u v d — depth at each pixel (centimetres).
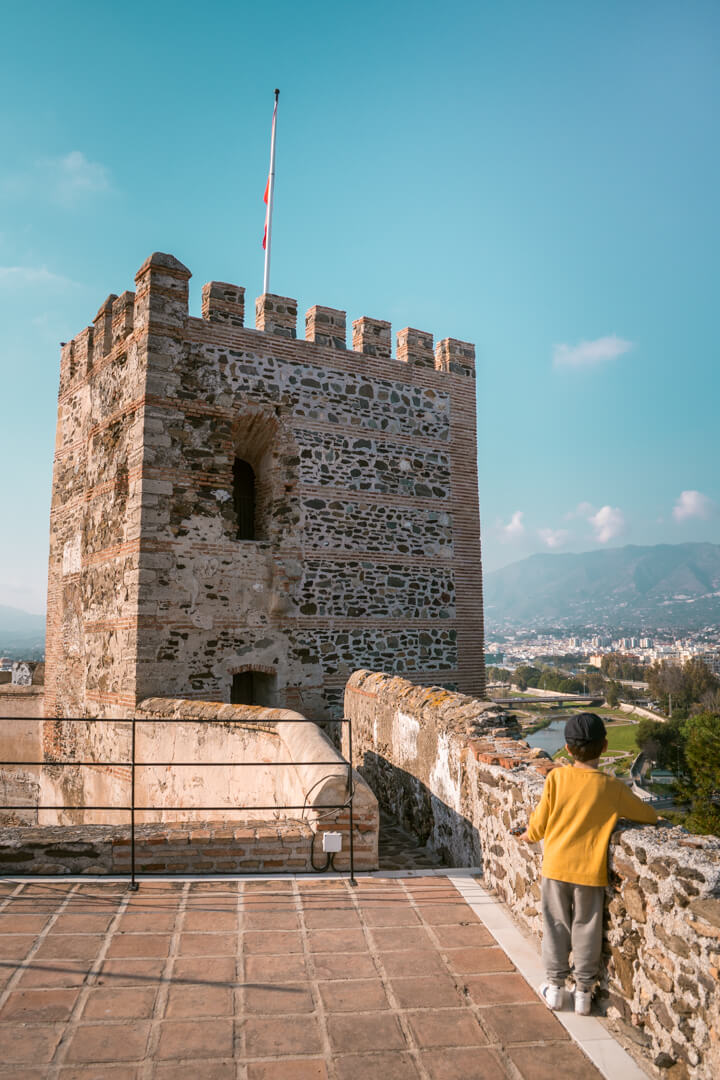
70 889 525
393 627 1497
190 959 420
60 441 1655
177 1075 315
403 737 886
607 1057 336
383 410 1552
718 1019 293
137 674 1216
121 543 1310
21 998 372
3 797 1667
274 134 1700
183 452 1302
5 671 2056
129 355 1355
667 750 8038
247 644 1327
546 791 400
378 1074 321
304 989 391
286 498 1409
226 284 1395
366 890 541
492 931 469
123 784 1223
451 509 1617
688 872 323
